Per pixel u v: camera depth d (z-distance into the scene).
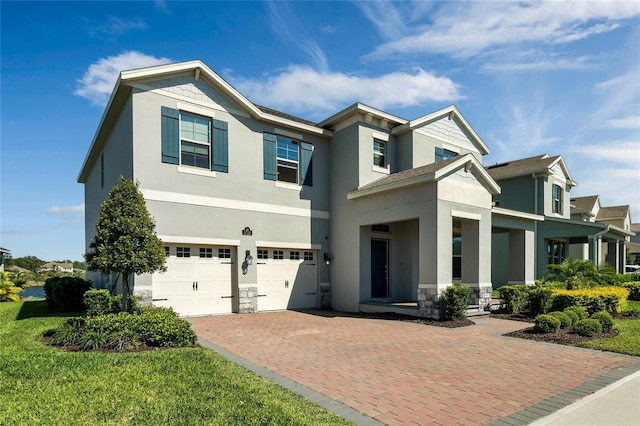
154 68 11.41
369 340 8.81
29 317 11.27
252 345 8.16
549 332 9.45
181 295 11.91
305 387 5.41
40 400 4.57
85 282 13.16
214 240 12.52
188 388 5.08
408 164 15.79
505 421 4.35
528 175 21.44
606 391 5.37
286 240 14.33
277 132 14.47
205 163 12.70
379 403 4.84
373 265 15.57
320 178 15.59
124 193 8.62
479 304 13.15
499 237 21.58
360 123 14.84
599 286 14.14
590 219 28.86
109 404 4.50
